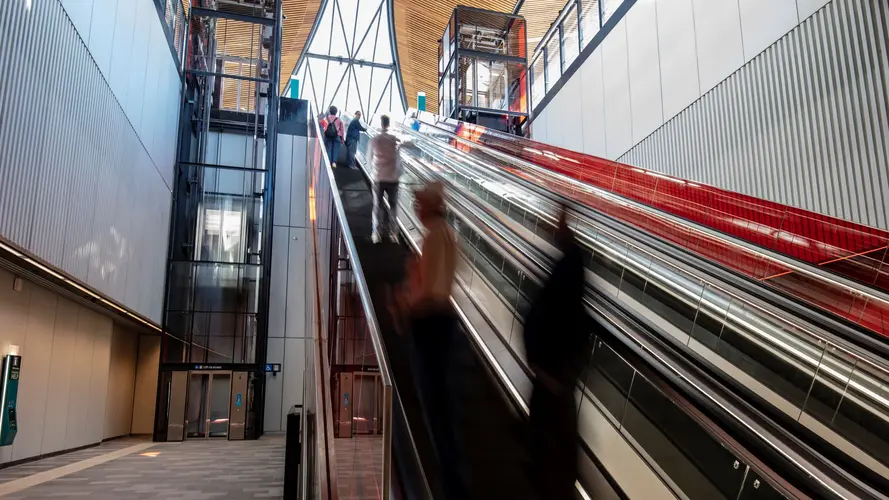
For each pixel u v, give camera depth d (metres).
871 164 7.96
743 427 3.48
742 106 10.55
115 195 11.12
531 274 5.70
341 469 2.93
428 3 25.28
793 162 9.30
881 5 7.97
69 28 8.78
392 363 4.48
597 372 4.72
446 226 4.24
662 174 10.38
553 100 19.19
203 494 6.75
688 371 4.13
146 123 13.09
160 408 14.92
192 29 17.23
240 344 15.55
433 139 14.77
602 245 6.99
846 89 8.45
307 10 26.95
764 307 4.26
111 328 14.94
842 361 3.75
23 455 10.21
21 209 7.52
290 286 17.53
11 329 9.71
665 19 13.09
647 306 5.92
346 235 4.63
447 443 3.74
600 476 3.79
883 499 2.84
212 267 15.84
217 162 16.75
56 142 8.47
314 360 3.43
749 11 10.48
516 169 12.77
